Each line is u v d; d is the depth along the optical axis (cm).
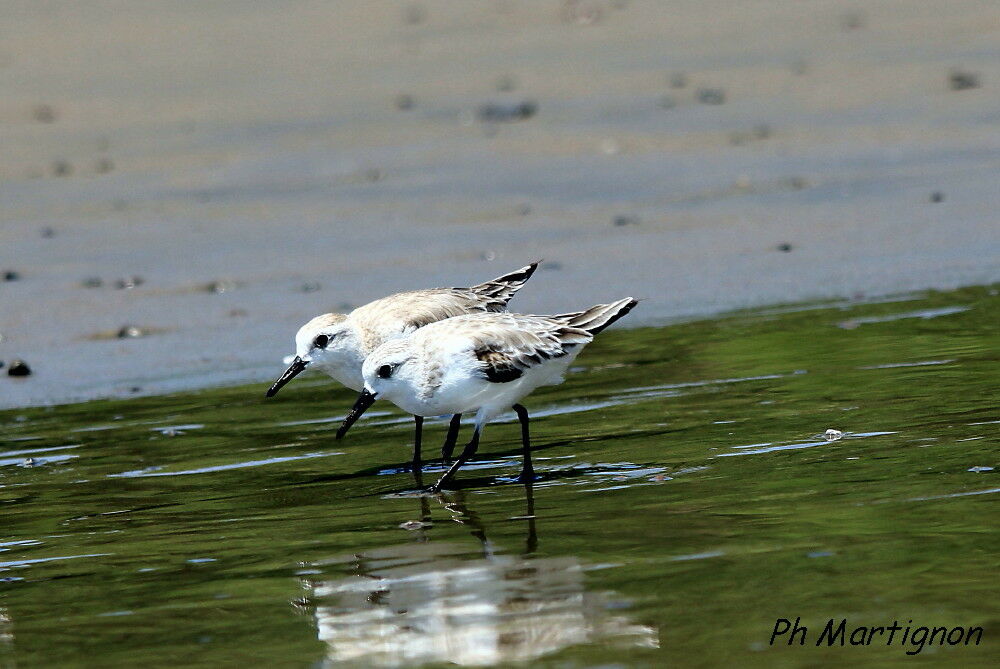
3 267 2002
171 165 2581
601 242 1959
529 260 1883
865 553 836
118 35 3728
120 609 836
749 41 3303
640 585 813
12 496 1102
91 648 779
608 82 3008
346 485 1088
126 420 1330
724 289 1686
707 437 1126
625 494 993
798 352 1381
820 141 2456
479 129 2702
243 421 1308
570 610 786
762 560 837
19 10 4022
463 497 1031
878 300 1577
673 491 988
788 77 2938
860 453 1039
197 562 913
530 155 2491
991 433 1062
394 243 2014
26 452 1236
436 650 748
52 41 3703
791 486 973
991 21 3269
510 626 770
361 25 3747
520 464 1119
